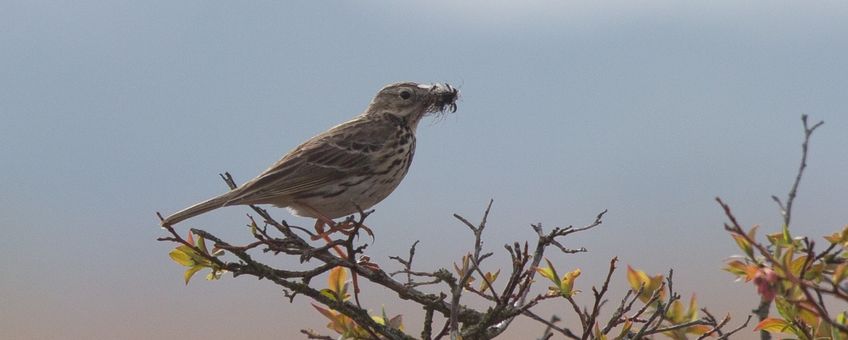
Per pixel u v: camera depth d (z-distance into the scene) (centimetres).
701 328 1139
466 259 1030
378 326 1076
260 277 1063
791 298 827
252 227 1107
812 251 775
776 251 845
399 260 1084
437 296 1105
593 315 1025
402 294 1091
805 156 964
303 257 1070
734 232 782
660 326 1147
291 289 1070
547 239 1076
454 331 979
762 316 1037
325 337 1079
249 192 1396
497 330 1100
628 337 1112
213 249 1110
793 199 944
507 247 1039
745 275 812
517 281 1039
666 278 1164
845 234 825
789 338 919
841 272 746
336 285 1088
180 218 1330
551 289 1055
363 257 1159
